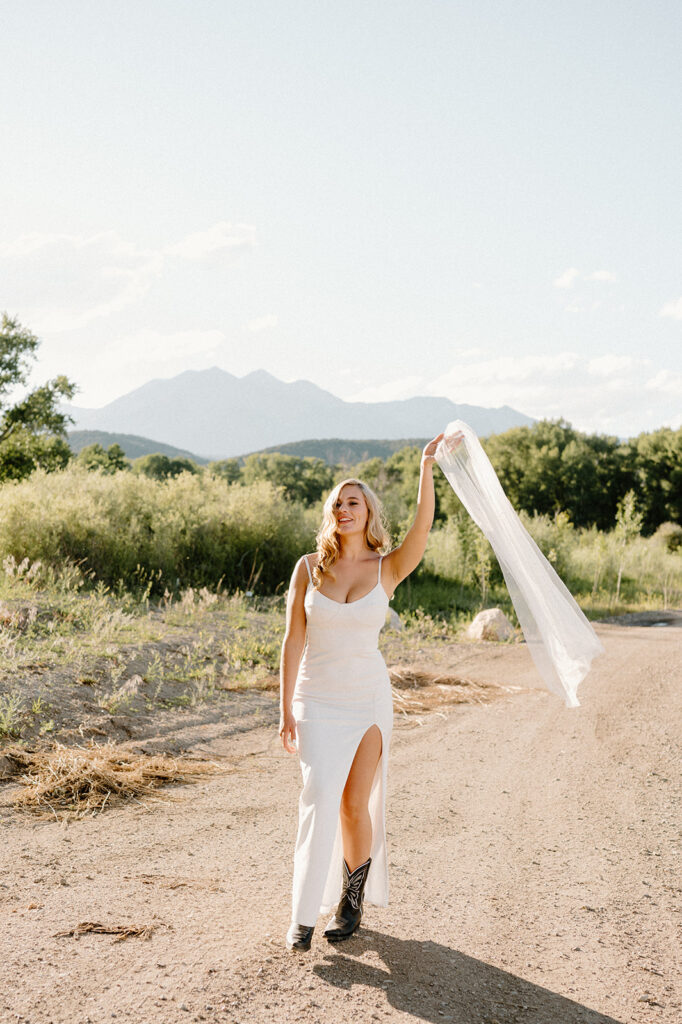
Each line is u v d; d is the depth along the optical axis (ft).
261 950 10.87
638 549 88.07
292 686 12.17
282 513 57.98
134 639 32.12
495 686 32.91
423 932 12.01
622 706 28.89
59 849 14.88
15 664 24.81
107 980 9.86
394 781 20.59
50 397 90.89
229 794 18.94
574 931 12.29
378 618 11.88
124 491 54.24
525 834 16.75
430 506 12.60
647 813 18.04
